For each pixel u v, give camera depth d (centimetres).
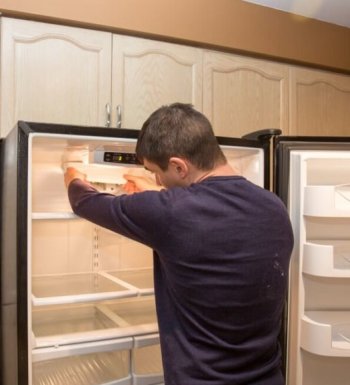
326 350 117
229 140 118
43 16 140
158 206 86
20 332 96
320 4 182
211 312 87
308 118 199
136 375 118
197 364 87
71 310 147
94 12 147
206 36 168
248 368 91
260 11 181
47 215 108
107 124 153
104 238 160
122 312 153
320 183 133
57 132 99
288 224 93
